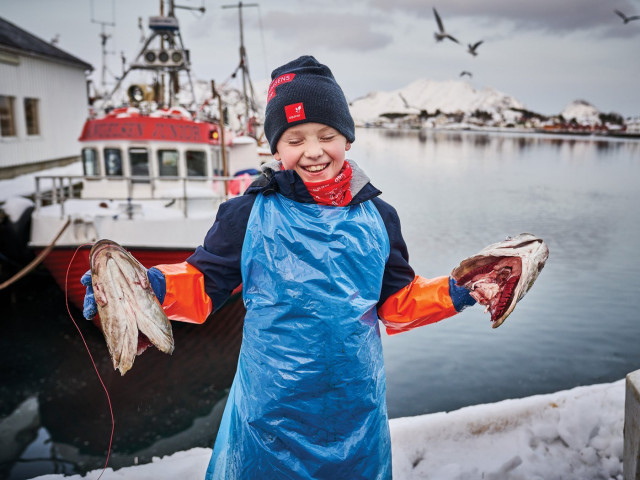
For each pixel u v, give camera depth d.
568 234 17.36
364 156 59.81
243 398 1.35
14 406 6.43
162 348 1.17
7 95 15.29
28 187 12.59
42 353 7.86
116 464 5.43
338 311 1.26
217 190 9.30
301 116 1.27
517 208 22.69
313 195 1.31
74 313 8.47
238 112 14.70
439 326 9.04
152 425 6.06
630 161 56.22
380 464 1.38
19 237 9.70
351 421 1.32
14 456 5.54
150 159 8.77
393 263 1.43
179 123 8.85
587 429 2.45
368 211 1.37
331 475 1.30
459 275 1.36
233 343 7.90
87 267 7.67
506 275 1.30
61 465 5.41
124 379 7.05
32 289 10.70
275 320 1.28
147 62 11.17
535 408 2.54
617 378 7.40
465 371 7.48
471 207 22.97
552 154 67.56
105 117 9.12
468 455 2.35
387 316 1.47
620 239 16.61
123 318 1.15
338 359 1.27
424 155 63.19
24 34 17.95
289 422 1.29
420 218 20.06
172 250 7.58
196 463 2.26
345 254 1.28
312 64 1.37
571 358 7.95
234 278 1.37
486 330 8.91
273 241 1.28
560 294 10.82
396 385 7.11
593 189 30.52
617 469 2.31
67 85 18.91
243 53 15.24
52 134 17.77
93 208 8.16
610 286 11.38
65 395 6.66
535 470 2.29
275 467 1.30
